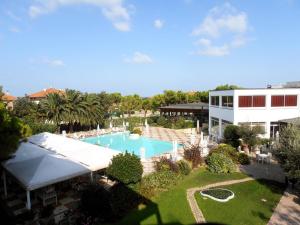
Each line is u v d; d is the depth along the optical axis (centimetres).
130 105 6181
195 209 1373
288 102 2964
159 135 3938
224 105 3197
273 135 2981
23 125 1398
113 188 1508
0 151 1188
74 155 1769
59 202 1521
